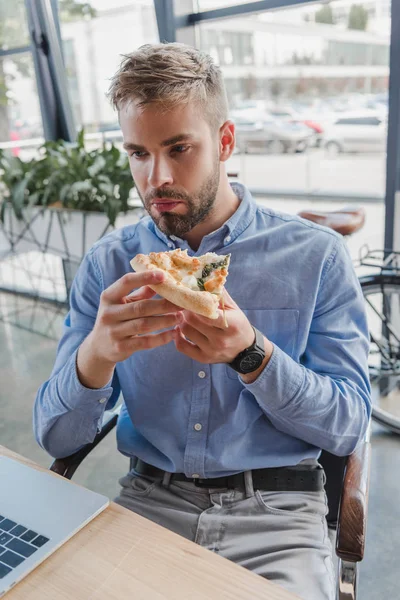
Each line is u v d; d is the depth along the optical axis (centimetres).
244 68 315
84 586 71
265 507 109
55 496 88
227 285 115
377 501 197
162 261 92
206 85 100
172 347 113
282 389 101
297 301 114
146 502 116
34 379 304
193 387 113
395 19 231
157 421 118
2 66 416
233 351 91
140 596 70
